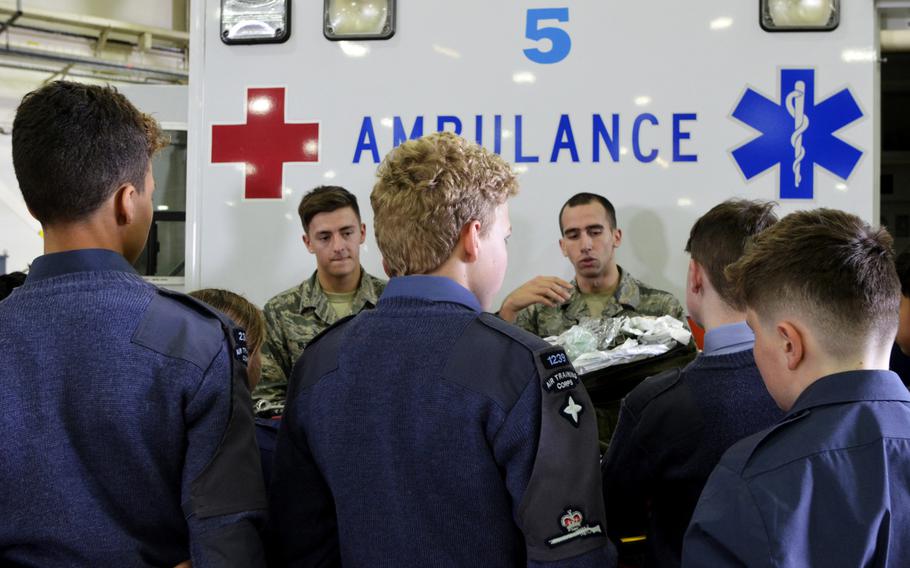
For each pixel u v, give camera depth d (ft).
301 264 7.59
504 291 7.25
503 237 3.91
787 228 3.32
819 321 3.07
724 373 3.96
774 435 3.01
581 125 7.12
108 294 3.44
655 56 7.06
